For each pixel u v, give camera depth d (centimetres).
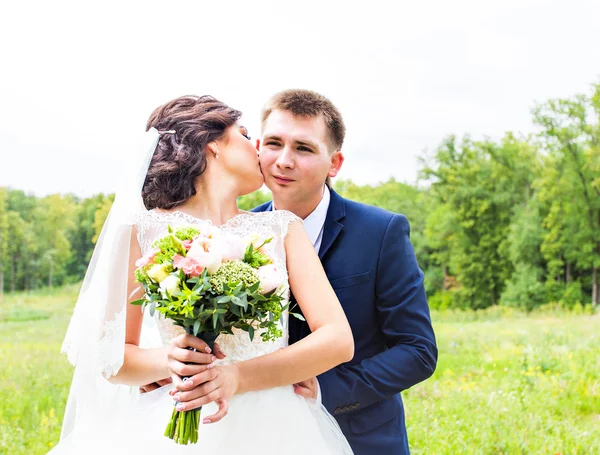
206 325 185
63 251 2220
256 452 201
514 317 1822
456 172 2695
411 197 2898
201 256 180
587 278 2328
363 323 259
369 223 263
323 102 251
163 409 206
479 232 2639
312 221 264
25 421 526
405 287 258
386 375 243
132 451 201
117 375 204
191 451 198
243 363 195
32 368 688
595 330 1058
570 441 477
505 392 595
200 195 217
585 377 646
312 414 220
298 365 198
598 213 2286
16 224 2186
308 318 212
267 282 182
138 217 209
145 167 215
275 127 245
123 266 205
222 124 222
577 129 2331
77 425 218
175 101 229
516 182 2603
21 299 1745
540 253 2388
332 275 259
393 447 257
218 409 197
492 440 466
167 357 191
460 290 2633
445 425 489
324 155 248
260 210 287
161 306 184
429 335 256
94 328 204
